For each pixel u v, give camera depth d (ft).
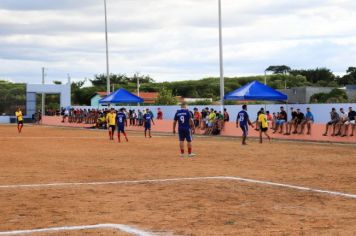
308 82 405.39
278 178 44.70
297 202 32.89
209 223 26.55
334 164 56.75
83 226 25.79
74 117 201.67
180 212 29.53
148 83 415.85
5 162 58.70
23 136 121.39
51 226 25.88
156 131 148.66
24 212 29.58
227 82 404.77
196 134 129.80
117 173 48.24
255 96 108.06
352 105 101.40
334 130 97.09
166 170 50.72
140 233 24.22
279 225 26.02
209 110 139.33
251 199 34.01
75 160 61.11
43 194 35.96
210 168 52.54
